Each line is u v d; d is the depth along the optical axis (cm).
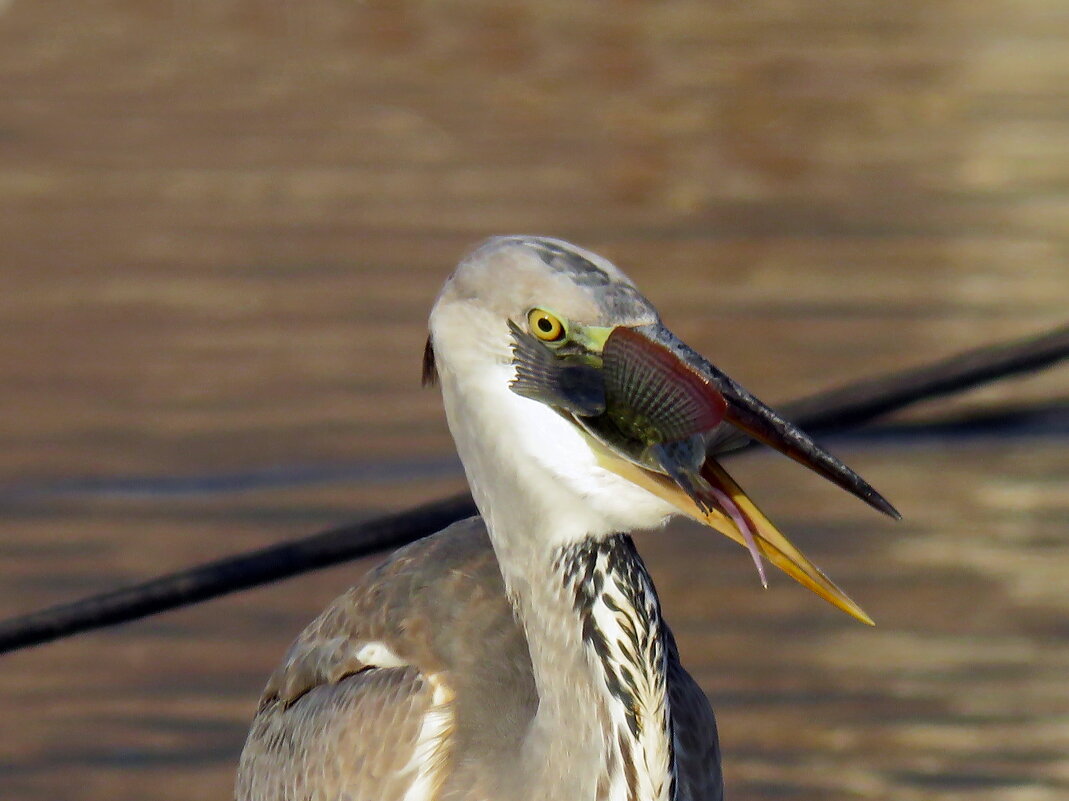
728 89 2334
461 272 581
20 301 1669
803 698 1041
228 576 798
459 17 2631
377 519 805
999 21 2630
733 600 1138
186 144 2114
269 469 1315
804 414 914
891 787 957
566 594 576
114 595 801
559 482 566
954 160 2088
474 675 634
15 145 2100
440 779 618
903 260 1789
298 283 1709
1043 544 1203
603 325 558
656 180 2019
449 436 1380
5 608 1104
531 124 2212
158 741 995
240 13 2625
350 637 677
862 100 2295
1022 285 1717
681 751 633
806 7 2723
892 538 1216
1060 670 1063
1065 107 2252
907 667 1068
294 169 2045
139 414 1414
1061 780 959
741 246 1833
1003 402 1420
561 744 580
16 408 1428
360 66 2408
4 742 995
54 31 2511
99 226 1862
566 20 2627
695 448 553
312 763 653
